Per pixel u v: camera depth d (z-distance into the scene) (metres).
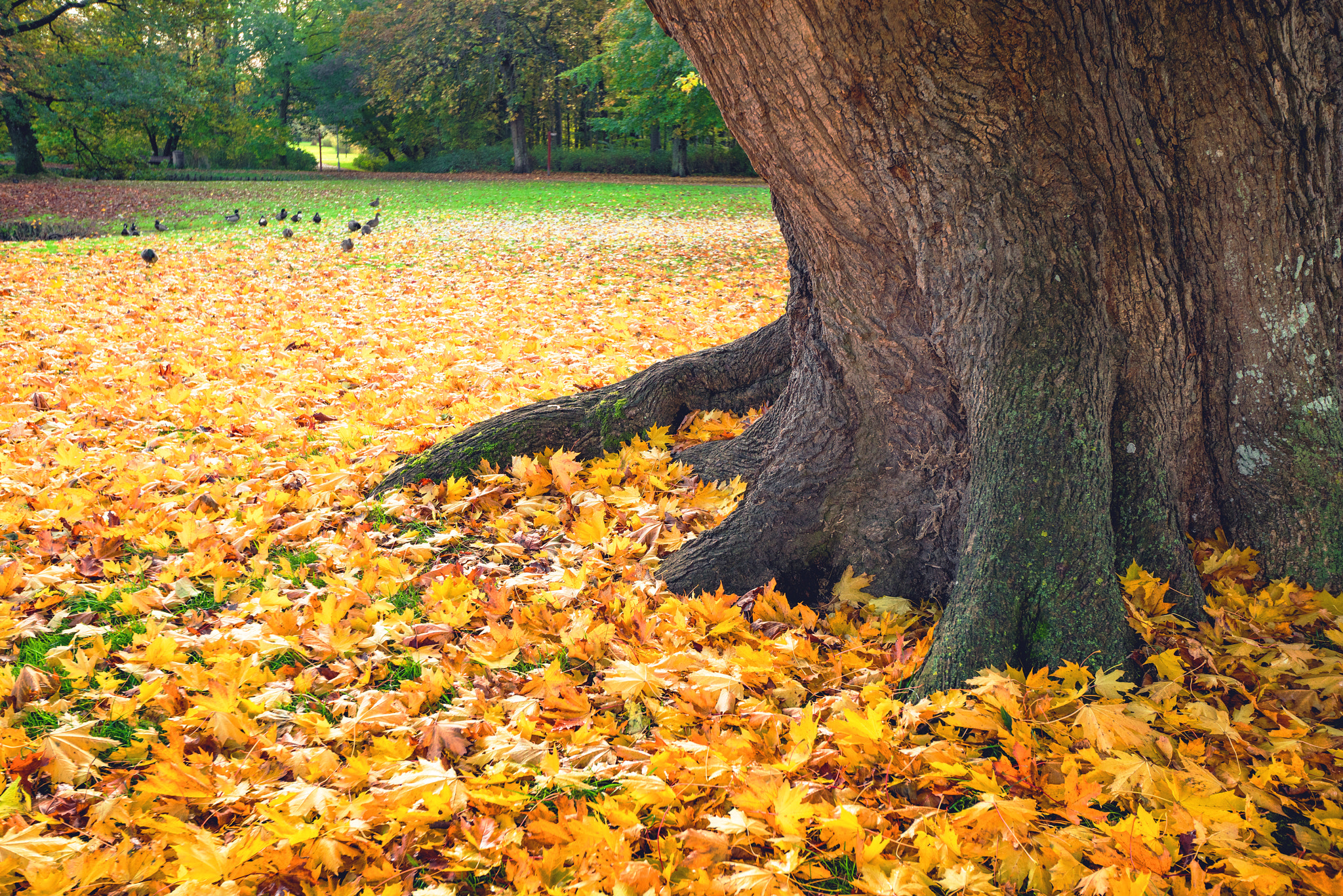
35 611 3.00
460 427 4.99
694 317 8.55
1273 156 2.63
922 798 2.05
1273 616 2.67
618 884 1.73
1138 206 2.60
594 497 3.86
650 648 2.72
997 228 2.54
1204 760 2.12
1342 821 1.88
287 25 51.25
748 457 3.87
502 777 2.10
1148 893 1.69
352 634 2.80
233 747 2.29
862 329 3.02
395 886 1.78
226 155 50.66
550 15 38.91
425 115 49.81
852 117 2.49
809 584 3.23
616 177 41.78
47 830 1.98
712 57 2.54
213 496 3.96
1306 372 2.77
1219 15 2.50
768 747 2.21
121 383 6.07
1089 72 2.41
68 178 38.22
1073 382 2.55
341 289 10.48
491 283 10.95
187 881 1.76
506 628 2.80
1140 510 2.77
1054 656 2.43
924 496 3.04
